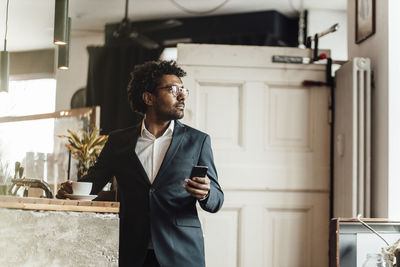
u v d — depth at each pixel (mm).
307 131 3422
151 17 6699
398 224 2438
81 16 6719
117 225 1873
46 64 7320
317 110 3430
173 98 2314
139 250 2117
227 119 3393
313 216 3369
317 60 3408
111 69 6926
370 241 2416
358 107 3105
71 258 1782
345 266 2385
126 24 6043
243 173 3350
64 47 3037
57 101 7242
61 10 2635
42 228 1732
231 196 3338
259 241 3320
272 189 3355
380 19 3055
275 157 3381
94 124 4953
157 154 2283
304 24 5918
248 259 3301
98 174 2350
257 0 5938
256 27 6254
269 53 3434
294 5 5969
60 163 4949
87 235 1816
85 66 7172
